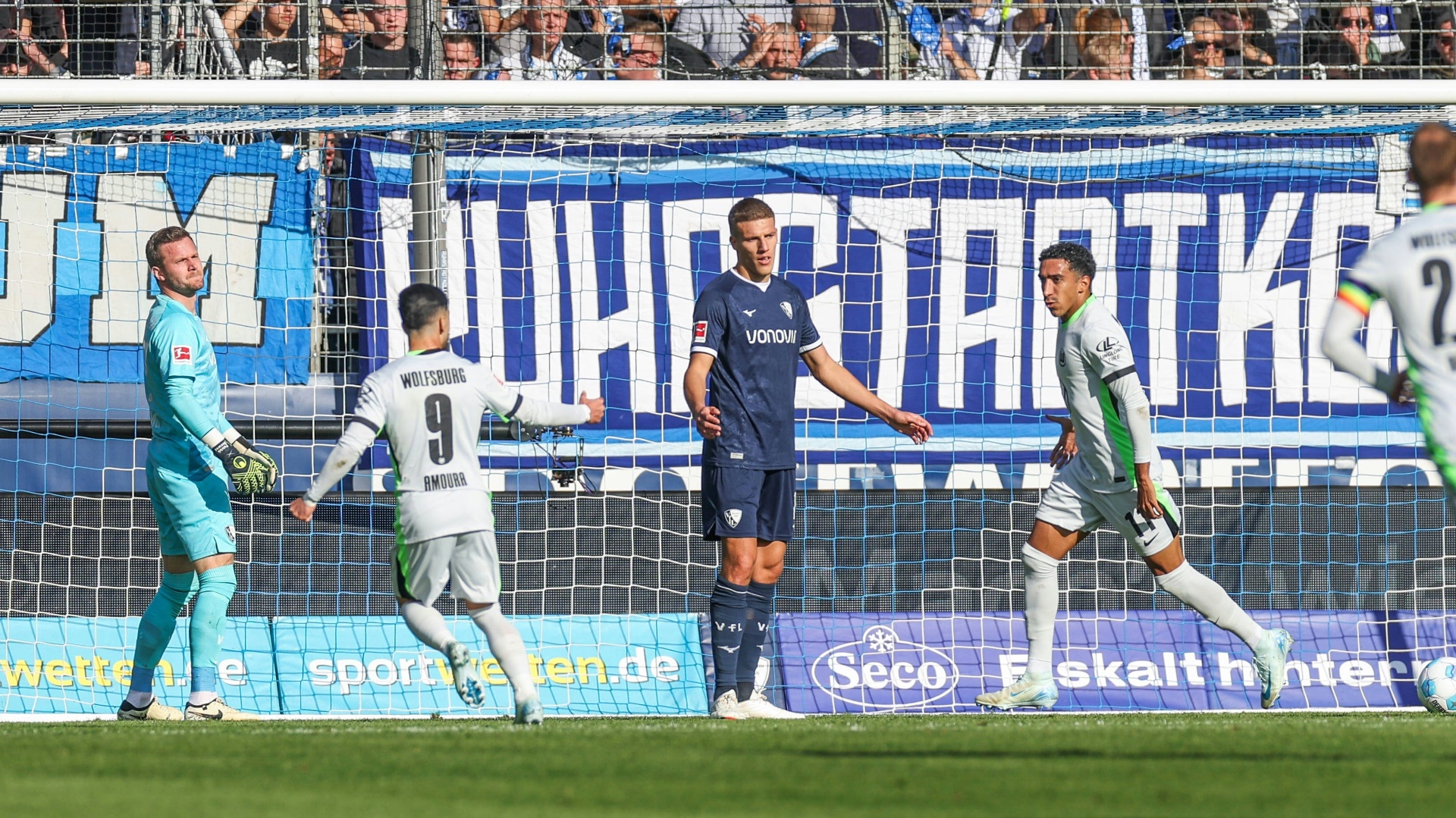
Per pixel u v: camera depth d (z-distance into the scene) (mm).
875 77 35781
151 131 33250
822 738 18438
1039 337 32500
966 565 31859
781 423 23812
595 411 21297
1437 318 15109
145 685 25344
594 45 35844
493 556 20578
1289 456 32094
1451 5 32938
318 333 32125
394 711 28516
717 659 24125
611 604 31547
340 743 17984
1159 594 31047
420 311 20672
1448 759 15664
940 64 35688
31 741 18547
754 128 30719
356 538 31250
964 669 29219
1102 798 12633
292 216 32156
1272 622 29734
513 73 35000
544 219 32312
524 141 31969
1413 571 31891
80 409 31906
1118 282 32531
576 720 24719
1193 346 32406
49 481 31625
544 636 29516
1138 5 33219
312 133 31750
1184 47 35844
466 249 32156
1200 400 32250
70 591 31406
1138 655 29359
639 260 32375
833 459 31844
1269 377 32344
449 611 30250
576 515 31656
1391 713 26516
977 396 32344
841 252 32438
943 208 32531
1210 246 32531
